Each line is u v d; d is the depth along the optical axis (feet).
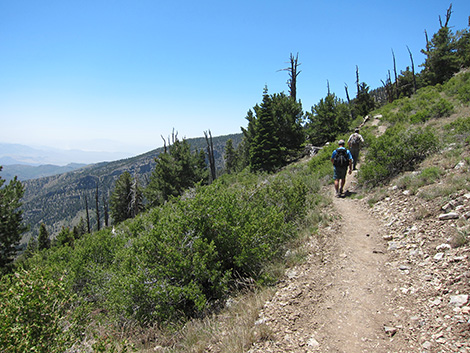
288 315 12.53
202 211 19.38
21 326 10.83
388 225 19.34
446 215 16.12
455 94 58.75
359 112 126.62
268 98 85.76
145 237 19.53
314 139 95.91
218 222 18.49
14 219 71.92
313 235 21.02
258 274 17.46
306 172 48.88
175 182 125.59
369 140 47.96
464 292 10.62
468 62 101.24
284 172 55.77
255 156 86.33
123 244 31.30
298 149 90.99
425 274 12.75
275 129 86.63
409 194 21.89
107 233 39.75
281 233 20.40
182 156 130.52
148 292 15.90
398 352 9.28
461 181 18.62
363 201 26.17
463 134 28.86
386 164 28.81
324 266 16.35
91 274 26.35
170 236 17.89
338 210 25.30
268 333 11.44
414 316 10.60
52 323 11.84
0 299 11.94
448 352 8.52
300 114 91.91
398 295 12.12
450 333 9.18
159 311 15.75
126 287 16.43
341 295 13.23
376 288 13.12
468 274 11.33
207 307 15.57
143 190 130.93
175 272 16.74
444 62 107.24
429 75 110.83
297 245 20.03
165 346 13.83
